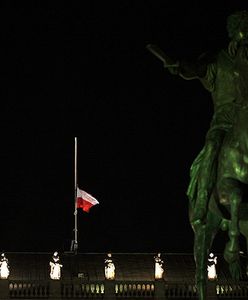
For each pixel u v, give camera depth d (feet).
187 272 313.32
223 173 107.24
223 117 110.42
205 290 111.75
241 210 106.11
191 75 110.83
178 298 288.51
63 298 286.66
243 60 105.81
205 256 111.86
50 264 290.76
